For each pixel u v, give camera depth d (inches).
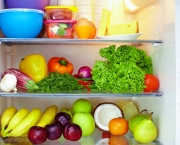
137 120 56.9
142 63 57.1
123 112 63.4
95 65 55.1
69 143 54.3
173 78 47.6
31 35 54.9
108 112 62.1
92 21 62.3
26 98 66.8
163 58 51.7
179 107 46.9
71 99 67.4
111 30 56.5
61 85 54.5
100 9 62.0
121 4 67.2
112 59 55.9
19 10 52.9
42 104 67.1
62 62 61.9
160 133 53.2
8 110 57.6
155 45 53.8
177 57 46.7
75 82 56.0
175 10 46.6
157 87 53.5
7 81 53.1
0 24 55.4
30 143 53.7
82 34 54.7
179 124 47.1
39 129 52.1
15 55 66.1
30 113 56.7
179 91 46.8
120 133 56.8
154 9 55.2
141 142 53.0
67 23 56.0
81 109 60.1
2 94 51.4
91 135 58.9
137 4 59.3
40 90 54.9
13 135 55.2
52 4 66.2
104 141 55.4
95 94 51.4
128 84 52.0
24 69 60.7
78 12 61.6
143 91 53.8
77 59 67.4
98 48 67.5
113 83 52.7
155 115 55.6
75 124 54.5
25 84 54.6
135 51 56.0
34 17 53.9
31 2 56.7
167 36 49.7
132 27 55.5
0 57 58.3
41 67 60.4
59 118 57.2
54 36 55.9
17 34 54.2
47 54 66.8
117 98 68.5
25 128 55.2
